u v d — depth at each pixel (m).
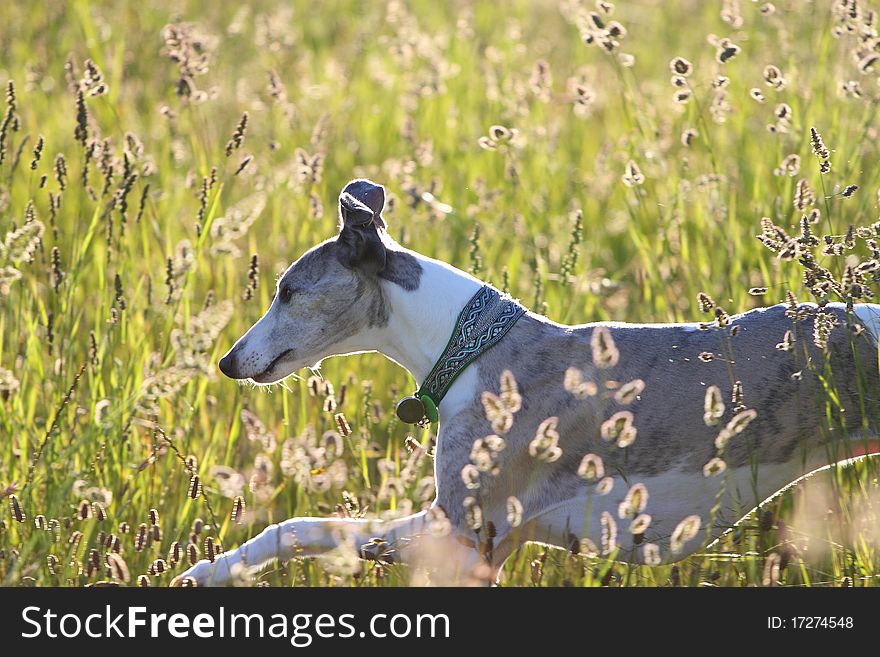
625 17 21.17
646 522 6.73
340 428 8.25
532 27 21.02
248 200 7.83
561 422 7.70
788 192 10.54
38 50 17.17
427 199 12.02
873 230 7.58
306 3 22.11
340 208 7.89
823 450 7.74
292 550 7.73
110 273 10.96
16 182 13.34
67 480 7.79
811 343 7.68
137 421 8.95
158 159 14.23
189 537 8.20
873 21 9.66
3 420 9.08
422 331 7.89
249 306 11.06
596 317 11.72
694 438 7.62
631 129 11.88
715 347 7.77
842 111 11.73
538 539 7.98
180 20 19.50
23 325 10.12
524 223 12.91
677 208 11.16
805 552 8.17
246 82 17.31
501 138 10.74
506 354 7.81
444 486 7.70
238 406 9.77
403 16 18.30
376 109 15.93
